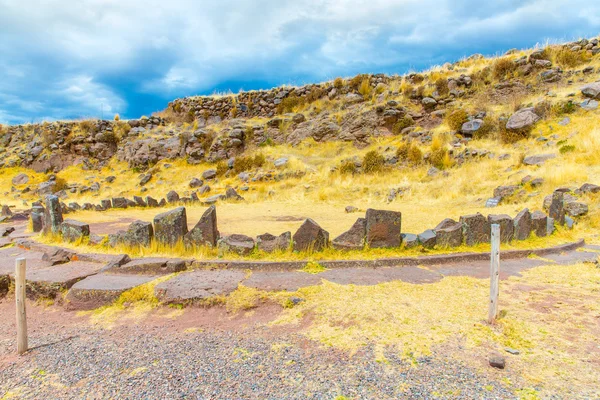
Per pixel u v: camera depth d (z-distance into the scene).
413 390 2.83
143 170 24.80
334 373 3.14
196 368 3.34
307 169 19.12
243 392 2.92
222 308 4.82
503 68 20.92
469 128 18.20
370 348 3.54
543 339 3.58
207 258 6.43
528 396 2.68
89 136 27.14
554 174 11.70
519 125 16.25
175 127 27.58
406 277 5.65
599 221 9.02
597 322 3.92
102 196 21.17
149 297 5.11
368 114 21.89
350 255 6.51
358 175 18.00
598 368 3.04
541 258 6.77
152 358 3.58
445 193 13.69
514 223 7.52
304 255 6.45
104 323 4.62
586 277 5.53
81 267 6.34
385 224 6.71
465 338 3.64
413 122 20.81
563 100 16.75
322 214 12.30
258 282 5.39
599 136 13.37
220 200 16.67
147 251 6.83
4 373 3.40
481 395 2.72
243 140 23.98
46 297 5.53
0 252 7.91
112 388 3.07
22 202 19.86
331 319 4.26
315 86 26.59
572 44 20.89
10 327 4.65
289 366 3.30
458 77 21.77
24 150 27.08
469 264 6.39
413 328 3.90
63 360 3.62
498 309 4.32
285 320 4.38
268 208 14.21
